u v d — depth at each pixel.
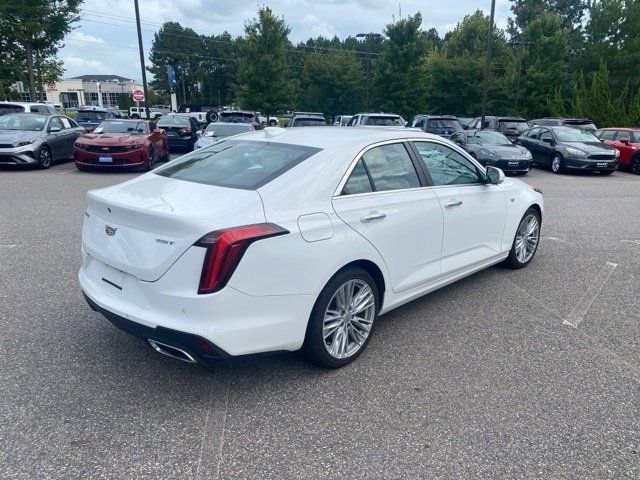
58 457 2.64
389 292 3.90
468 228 4.68
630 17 31.16
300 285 3.15
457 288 5.31
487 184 4.95
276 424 2.96
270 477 2.54
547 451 2.78
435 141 4.50
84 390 3.25
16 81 28.42
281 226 3.03
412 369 3.62
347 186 3.55
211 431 2.89
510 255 5.72
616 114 25.14
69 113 49.69
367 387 3.38
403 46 32.69
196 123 22.55
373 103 34.97
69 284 5.08
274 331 3.08
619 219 9.19
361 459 2.69
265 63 28.97
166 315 2.91
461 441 2.84
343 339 3.59
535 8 67.06
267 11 28.88
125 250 3.08
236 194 3.14
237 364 3.64
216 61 100.19
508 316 4.60
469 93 34.31
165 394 3.24
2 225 7.48
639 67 30.31
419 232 4.04
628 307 4.88
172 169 3.86
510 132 21.55
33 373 3.43
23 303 4.59
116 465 2.60
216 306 2.82
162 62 98.88
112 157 13.55
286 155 3.58
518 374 3.58
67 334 4.01
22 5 24.52
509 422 3.02
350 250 3.43
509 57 37.25
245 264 2.87
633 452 2.78
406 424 2.99
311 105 46.12
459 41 45.94
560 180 15.14
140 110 57.38
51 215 8.23
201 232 2.79
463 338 4.14
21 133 13.99
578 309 4.80
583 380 3.52
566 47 34.41
